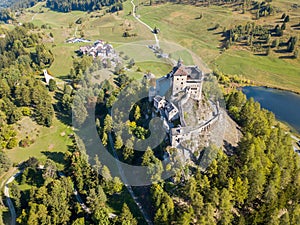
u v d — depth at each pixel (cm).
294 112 19362
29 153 14525
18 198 11444
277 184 10669
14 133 15162
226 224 9288
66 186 11181
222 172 10381
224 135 12725
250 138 11712
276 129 13212
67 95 17075
